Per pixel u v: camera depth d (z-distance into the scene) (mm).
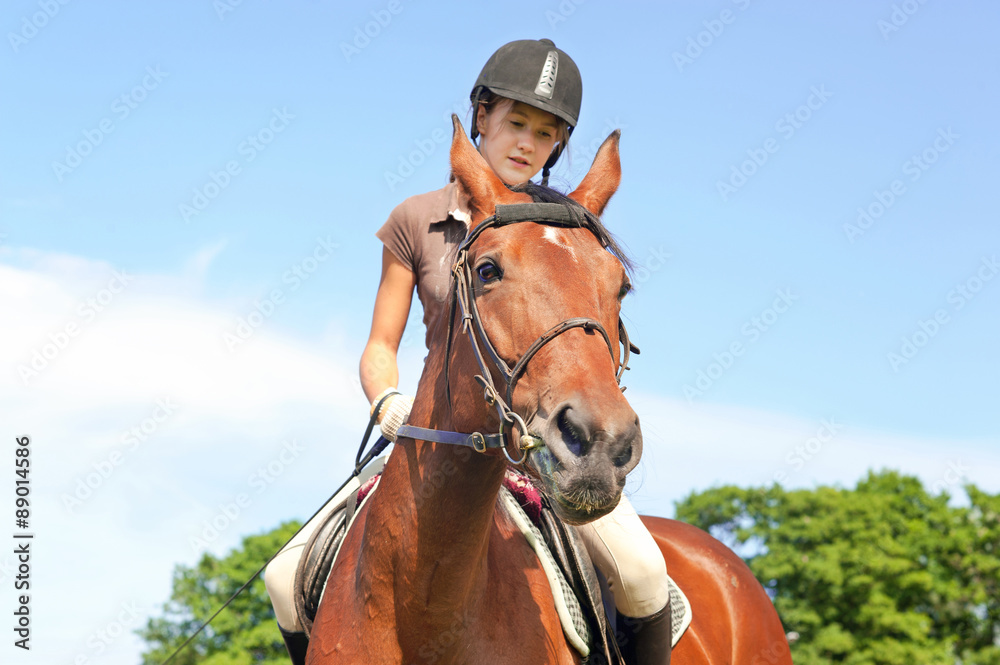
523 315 2023
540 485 2076
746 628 3611
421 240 2836
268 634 20812
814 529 24859
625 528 2814
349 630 2260
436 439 2164
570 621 2516
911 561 25125
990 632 25906
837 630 23531
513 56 2988
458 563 2146
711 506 26609
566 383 1884
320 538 2758
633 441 1828
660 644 2857
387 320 2875
